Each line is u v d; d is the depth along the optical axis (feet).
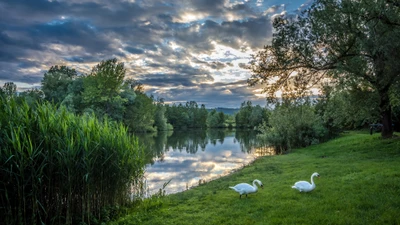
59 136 29.14
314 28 55.36
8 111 27.35
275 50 59.57
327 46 59.06
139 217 31.07
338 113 83.05
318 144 113.39
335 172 47.44
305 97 64.59
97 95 206.28
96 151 31.76
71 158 28.27
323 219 24.67
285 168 62.69
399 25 45.83
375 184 34.65
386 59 47.96
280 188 40.37
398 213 24.35
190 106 567.59
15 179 25.22
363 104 71.61
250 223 25.80
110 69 207.41
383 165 47.85
